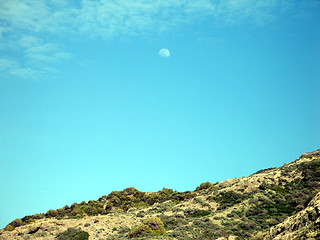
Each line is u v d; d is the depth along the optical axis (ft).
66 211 385.91
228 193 267.18
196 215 245.24
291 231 49.98
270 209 212.23
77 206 398.83
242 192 265.13
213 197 273.95
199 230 199.31
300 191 232.32
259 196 237.04
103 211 369.09
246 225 189.67
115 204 402.11
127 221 261.44
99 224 254.47
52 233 252.62
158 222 213.05
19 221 338.95
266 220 199.41
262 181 270.67
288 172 273.75
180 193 383.65
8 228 301.84
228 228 193.57
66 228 258.16
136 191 449.89
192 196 353.10
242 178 340.59
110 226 249.75
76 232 236.02
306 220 48.47
